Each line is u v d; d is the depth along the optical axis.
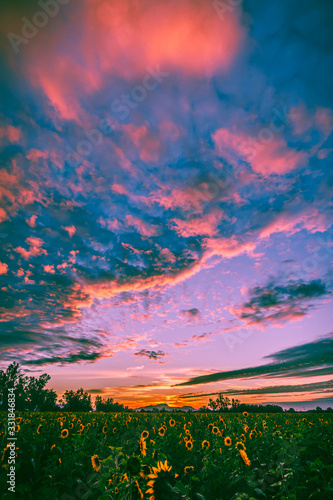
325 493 4.01
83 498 3.75
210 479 4.74
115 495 3.54
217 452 5.95
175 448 6.95
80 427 8.79
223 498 4.34
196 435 9.16
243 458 5.02
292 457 4.98
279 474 4.48
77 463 5.17
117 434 7.98
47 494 3.91
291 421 11.89
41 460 4.89
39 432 7.09
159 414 14.40
